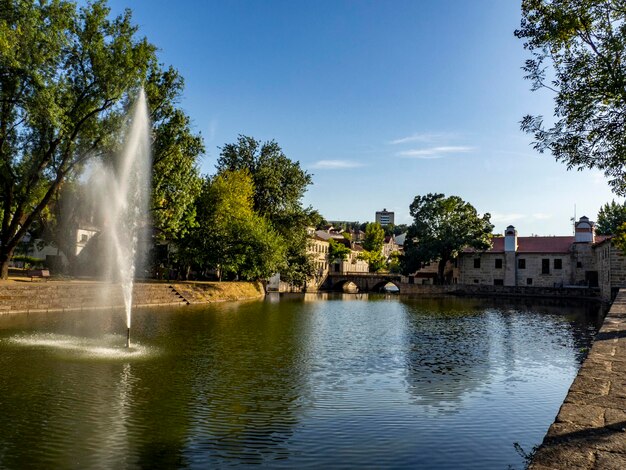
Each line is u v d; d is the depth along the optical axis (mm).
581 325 34375
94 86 32188
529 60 15609
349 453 9648
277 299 59125
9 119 30734
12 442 9664
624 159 14562
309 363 18516
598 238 79312
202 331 26312
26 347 19156
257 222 57656
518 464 9219
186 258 55188
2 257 33188
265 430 10875
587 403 7371
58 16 29375
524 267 80312
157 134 36438
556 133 15438
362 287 100188
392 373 17172
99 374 15414
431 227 80500
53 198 37750
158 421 11203
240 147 68938
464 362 19547
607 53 14234
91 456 9148
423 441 10359
